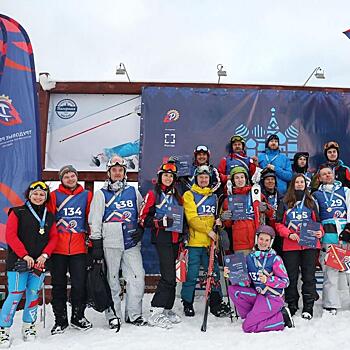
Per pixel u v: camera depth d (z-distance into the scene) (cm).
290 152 663
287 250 498
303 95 673
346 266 487
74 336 439
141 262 493
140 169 650
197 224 499
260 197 515
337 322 466
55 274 457
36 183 442
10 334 455
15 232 427
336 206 512
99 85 676
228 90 669
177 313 521
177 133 660
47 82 668
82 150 670
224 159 597
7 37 550
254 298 470
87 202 478
